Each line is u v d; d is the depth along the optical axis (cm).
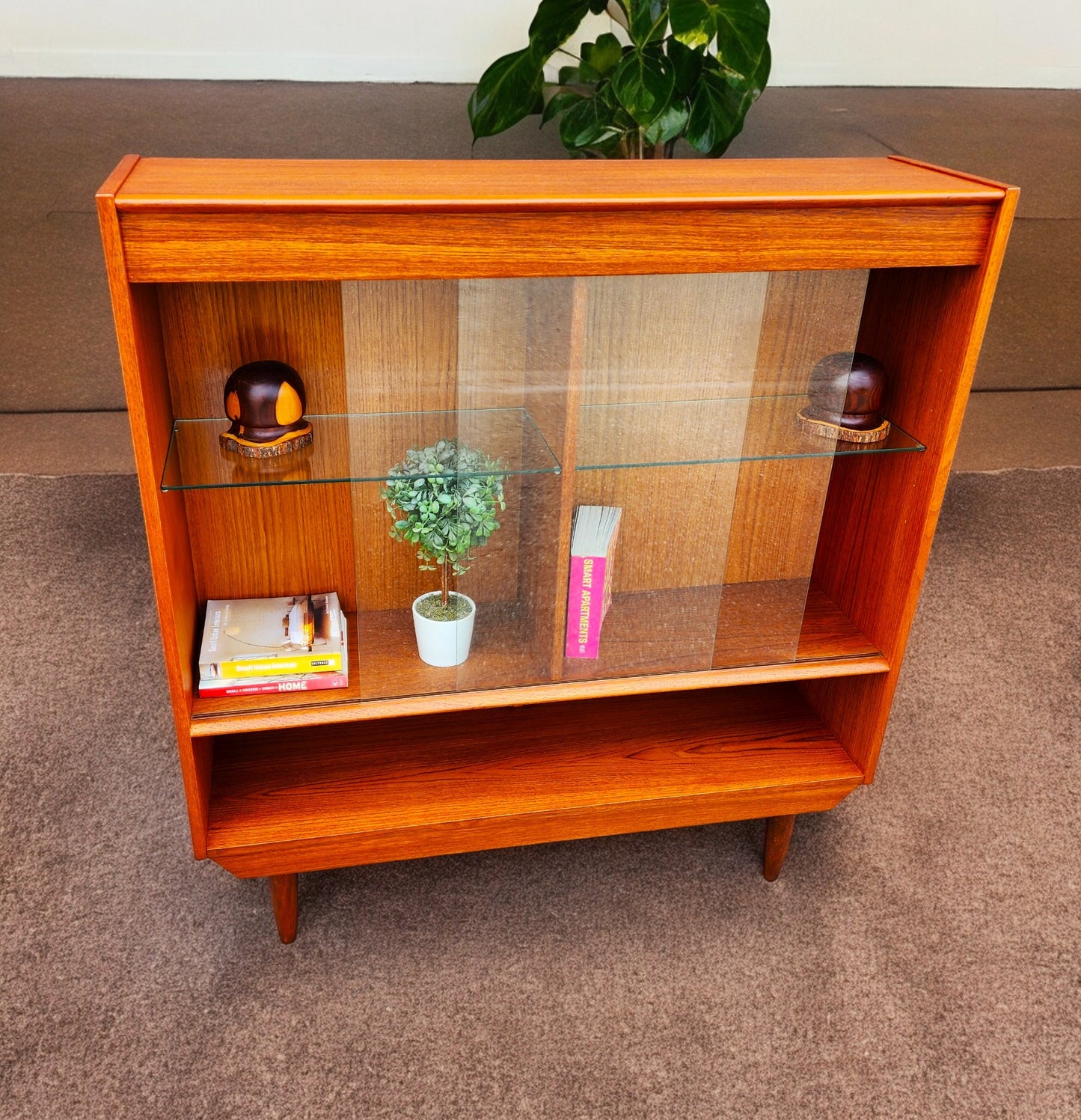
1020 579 225
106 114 372
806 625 145
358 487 129
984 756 178
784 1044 129
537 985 136
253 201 95
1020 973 140
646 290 118
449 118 379
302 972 136
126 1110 118
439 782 139
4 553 213
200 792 125
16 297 298
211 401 128
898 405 131
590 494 131
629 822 140
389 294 115
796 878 154
